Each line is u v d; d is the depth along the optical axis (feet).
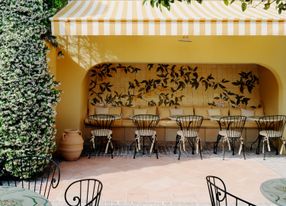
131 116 34.35
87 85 36.60
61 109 30.96
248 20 24.48
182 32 24.40
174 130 36.17
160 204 19.03
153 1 14.78
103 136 32.50
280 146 32.07
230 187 22.04
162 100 37.96
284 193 13.41
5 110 21.34
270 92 34.91
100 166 26.89
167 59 30.94
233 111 36.94
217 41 30.99
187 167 26.84
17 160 21.56
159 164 27.71
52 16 24.62
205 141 36.04
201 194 20.67
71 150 27.94
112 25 24.29
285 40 31.01
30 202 12.26
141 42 30.78
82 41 30.71
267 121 31.91
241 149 32.48
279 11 16.60
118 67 37.91
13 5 21.40
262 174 24.95
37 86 22.07
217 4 30.96
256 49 31.01
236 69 37.96
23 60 21.48
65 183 22.34
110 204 18.95
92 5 29.55
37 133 22.09
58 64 30.81
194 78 37.93
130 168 26.40
